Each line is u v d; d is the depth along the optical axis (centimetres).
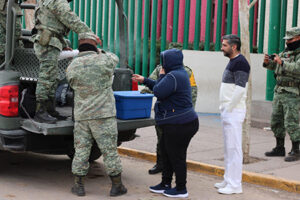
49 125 535
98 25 1339
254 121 1020
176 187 544
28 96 575
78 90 524
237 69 542
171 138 522
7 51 566
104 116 521
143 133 922
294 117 696
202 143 827
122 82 652
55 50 573
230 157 561
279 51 1079
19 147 551
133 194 555
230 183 563
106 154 532
